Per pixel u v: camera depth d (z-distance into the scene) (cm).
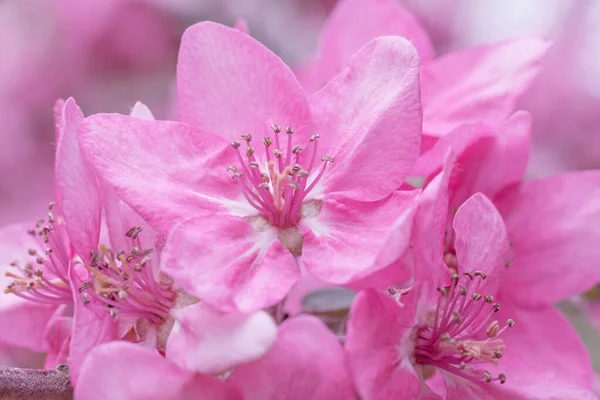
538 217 24
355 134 22
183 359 20
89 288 21
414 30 26
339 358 20
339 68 26
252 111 22
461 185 23
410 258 20
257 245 22
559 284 23
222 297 20
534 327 23
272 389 20
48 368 23
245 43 22
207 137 22
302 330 20
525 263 24
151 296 21
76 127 21
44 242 23
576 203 24
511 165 23
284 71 22
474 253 22
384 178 22
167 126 22
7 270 24
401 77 22
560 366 23
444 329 21
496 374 23
